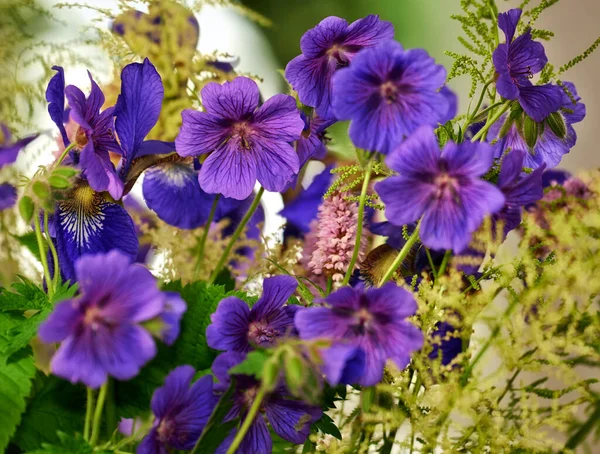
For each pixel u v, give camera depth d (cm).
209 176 38
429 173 32
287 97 37
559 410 38
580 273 37
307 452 40
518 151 34
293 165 38
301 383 28
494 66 36
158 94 38
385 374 38
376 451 40
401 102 33
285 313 36
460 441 38
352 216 40
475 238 37
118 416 36
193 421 33
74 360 29
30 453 31
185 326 37
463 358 38
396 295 33
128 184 40
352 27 38
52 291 36
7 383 34
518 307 38
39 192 33
